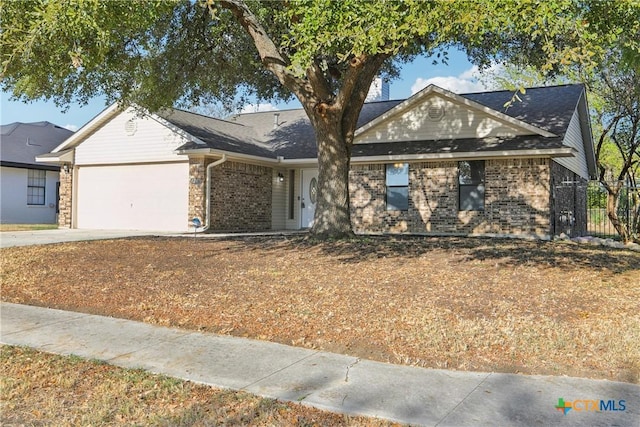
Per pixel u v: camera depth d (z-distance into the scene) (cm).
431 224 1630
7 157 2347
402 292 681
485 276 772
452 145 1592
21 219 2416
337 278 766
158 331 579
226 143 1791
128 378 431
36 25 692
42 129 2816
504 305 618
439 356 472
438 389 398
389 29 596
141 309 666
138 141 1836
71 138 1939
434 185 1630
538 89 1859
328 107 1100
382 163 1705
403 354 481
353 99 1152
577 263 898
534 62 1127
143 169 1844
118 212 1891
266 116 2355
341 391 396
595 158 2189
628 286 723
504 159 1525
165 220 1792
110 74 1245
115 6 771
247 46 1362
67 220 1972
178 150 1678
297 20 922
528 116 1645
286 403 375
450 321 561
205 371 447
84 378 437
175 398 390
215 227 1703
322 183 1165
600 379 416
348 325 562
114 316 648
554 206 1523
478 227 1562
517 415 348
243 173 1830
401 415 351
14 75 921
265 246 1096
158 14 883
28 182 2453
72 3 689
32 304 722
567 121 1564
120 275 846
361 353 491
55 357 492
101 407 375
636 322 552
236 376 434
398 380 418
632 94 1609
